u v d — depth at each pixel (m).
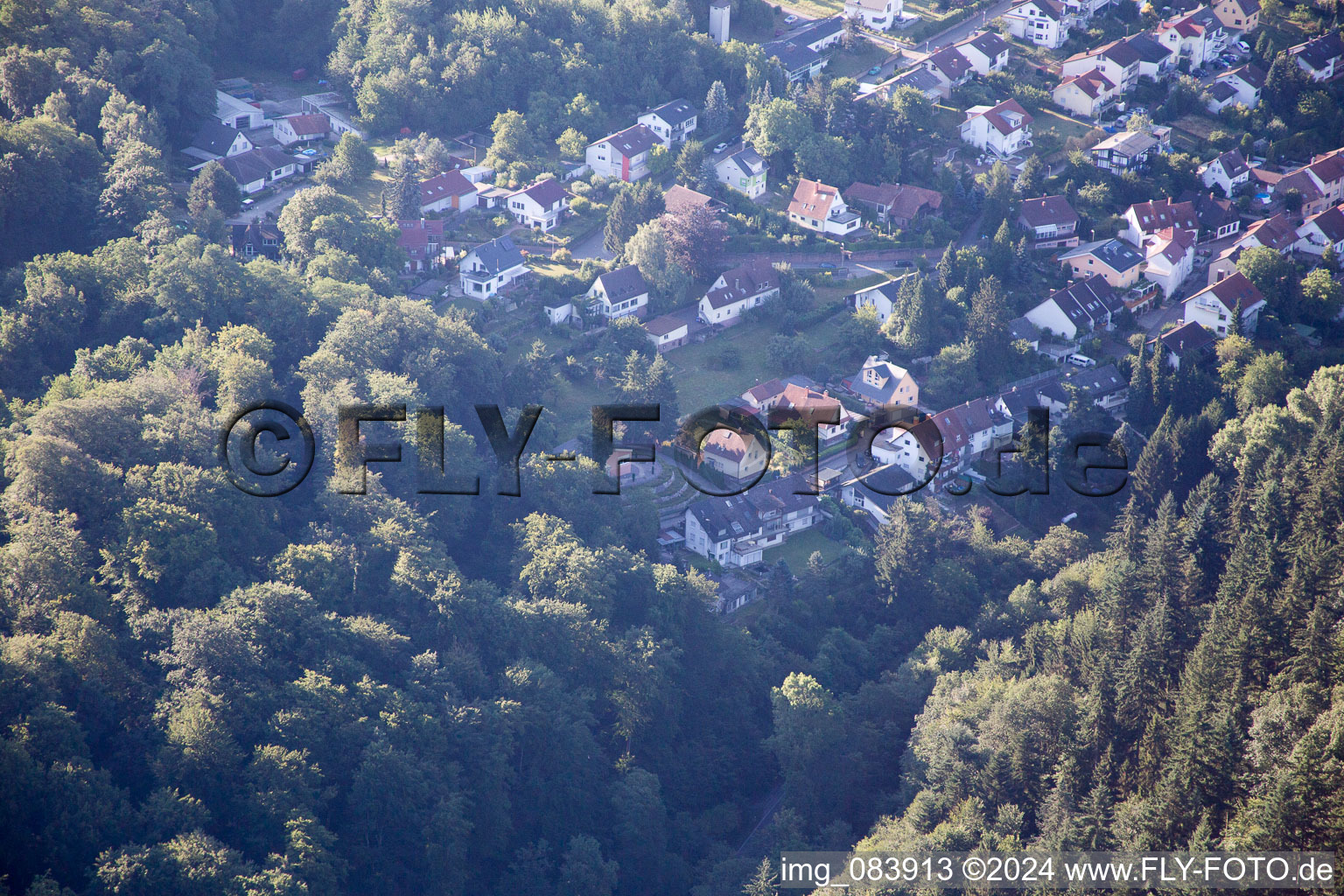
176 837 95.62
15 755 95.19
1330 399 156.38
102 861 93.00
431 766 109.06
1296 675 109.81
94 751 103.88
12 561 109.81
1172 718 108.75
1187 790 102.19
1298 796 95.50
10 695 99.88
